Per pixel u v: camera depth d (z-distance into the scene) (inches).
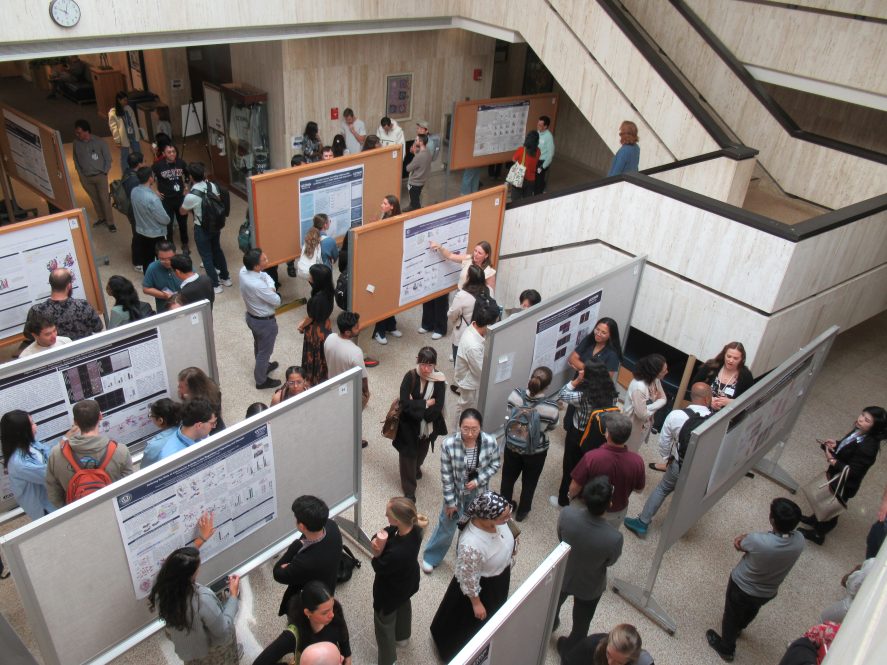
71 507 118.0
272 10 333.4
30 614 119.7
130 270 336.8
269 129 425.4
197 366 202.5
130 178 320.5
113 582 131.2
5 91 590.6
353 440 177.2
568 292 221.0
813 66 323.3
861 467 198.2
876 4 297.1
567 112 539.5
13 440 155.2
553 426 192.7
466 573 142.1
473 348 217.6
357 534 195.8
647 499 222.7
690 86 369.1
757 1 339.3
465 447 174.7
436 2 392.5
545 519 214.4
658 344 306.2
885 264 272.8
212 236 318.7
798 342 253.8
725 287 241.8
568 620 181.0
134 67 525.7
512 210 306.7
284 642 126.3
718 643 176.7
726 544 211.8
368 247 254.7
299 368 190.7
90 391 179.8
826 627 134.3
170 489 134.5
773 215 317.4
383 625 152.6
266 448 152.2
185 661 137.7
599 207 274.7
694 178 291.9
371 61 430.6
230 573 159.9
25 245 230.7
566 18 348.2
